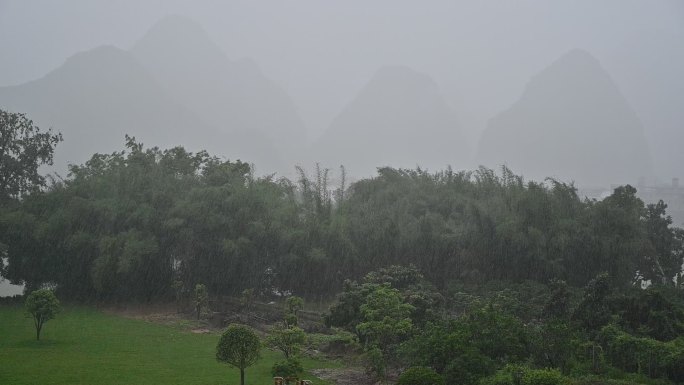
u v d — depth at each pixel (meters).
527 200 31.48
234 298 32.50
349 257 33.22
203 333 25.88
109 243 30.72
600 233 30.89
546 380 14.59
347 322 23.80
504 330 18.14
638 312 21.41
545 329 18.36
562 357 17.81
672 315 20.89
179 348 22.58
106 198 33.22
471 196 37.12
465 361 16.19
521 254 30.94
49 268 32.53
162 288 33.44
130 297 32.84
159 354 21.39
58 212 32.22
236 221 32.88
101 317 28.91
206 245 32.91
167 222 31.75
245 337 16.42
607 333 19.42
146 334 25.14
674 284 33.41
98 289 31.34
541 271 30.42
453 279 32.12
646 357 17.80
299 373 19.12
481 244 31.78
